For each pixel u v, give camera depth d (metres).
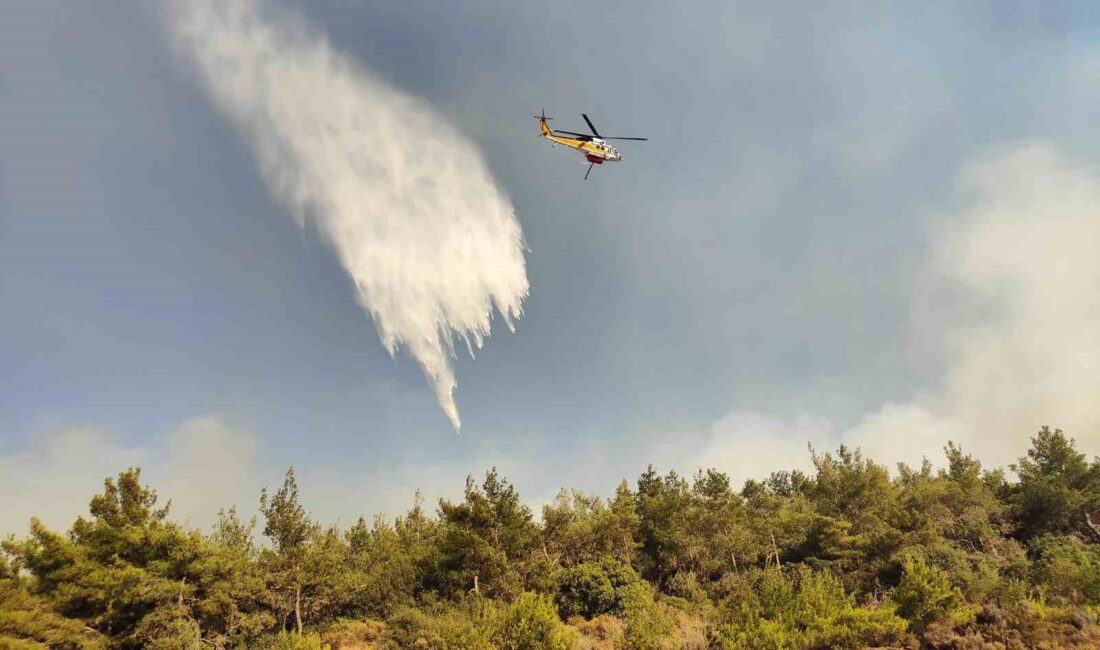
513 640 24.03
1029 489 44.72
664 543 42.84
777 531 45.41
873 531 41.06
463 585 35.19
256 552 33.09
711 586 39.09
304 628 31.19
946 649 23.34
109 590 24.66
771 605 27.39
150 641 23.94
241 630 27.58
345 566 38.03
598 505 48.41
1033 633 22.98
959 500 45.09
